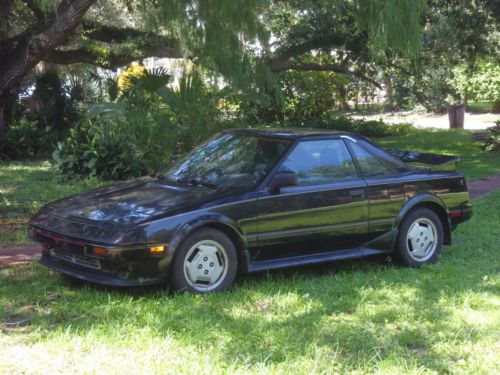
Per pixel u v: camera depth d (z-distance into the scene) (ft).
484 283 22.24
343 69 72.23
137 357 15.23
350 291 21.04
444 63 71.26
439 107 113.39
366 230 23.65
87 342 15.99
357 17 33.81
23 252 26.81
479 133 69.26
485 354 15.89
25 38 32.12
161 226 19.49
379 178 24.07
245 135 24.26
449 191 25.71
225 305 19.35
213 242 20.51
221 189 21.71
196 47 32.60
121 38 62.80
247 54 32.35
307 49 65.72
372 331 17.34
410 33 31.24
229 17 30.78
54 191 43.04
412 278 22.98
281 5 52.13
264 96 46.52
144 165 48.16
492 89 106.01
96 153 48.11
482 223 32.58
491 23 64.08
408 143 74.38
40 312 18.54
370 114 124.26
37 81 72.13
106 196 22.18
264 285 21.53
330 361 15.23
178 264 19.86
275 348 15.85
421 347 16.60
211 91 44.32
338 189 22.86
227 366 14.79
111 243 19.01
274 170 22.09
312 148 23.17
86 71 75.87
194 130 46.78
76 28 33.37
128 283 19.35
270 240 21.57
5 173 52.49
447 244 26.03
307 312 18.84
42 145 67.92
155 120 48.47
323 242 22.79
